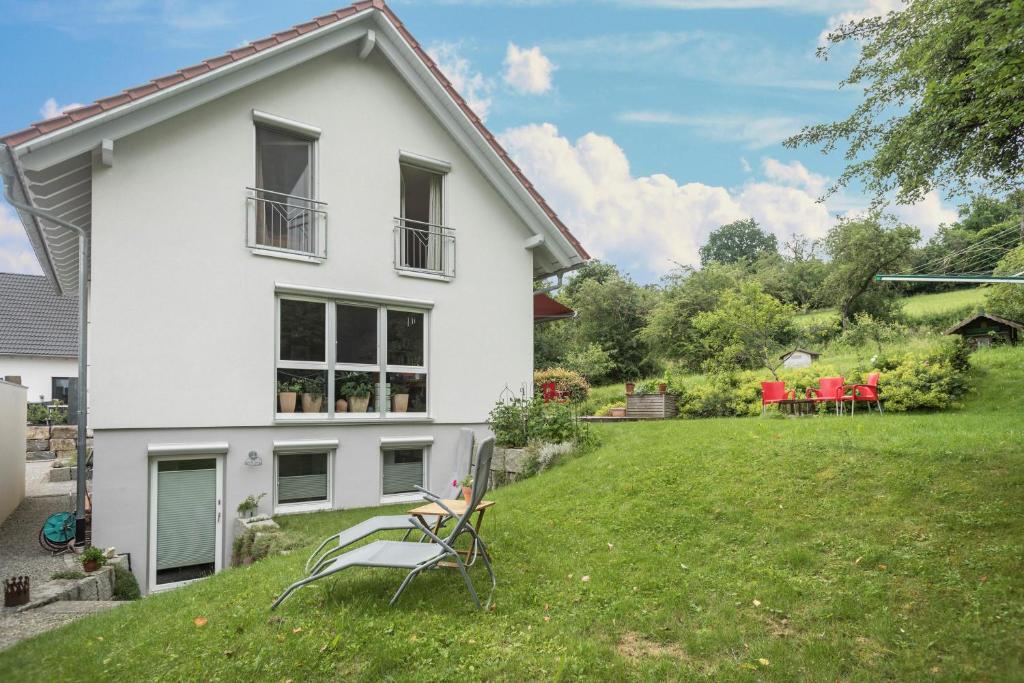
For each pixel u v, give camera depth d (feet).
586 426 40.70
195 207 34.45
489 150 44.65
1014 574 16.51
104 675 14.98
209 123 35.04
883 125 45.60
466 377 44.62
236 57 34.24
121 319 32.24
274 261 36.88
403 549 17.67
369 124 40.86
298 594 18.29
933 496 21.58
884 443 27.12
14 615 22.53
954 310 90.94
